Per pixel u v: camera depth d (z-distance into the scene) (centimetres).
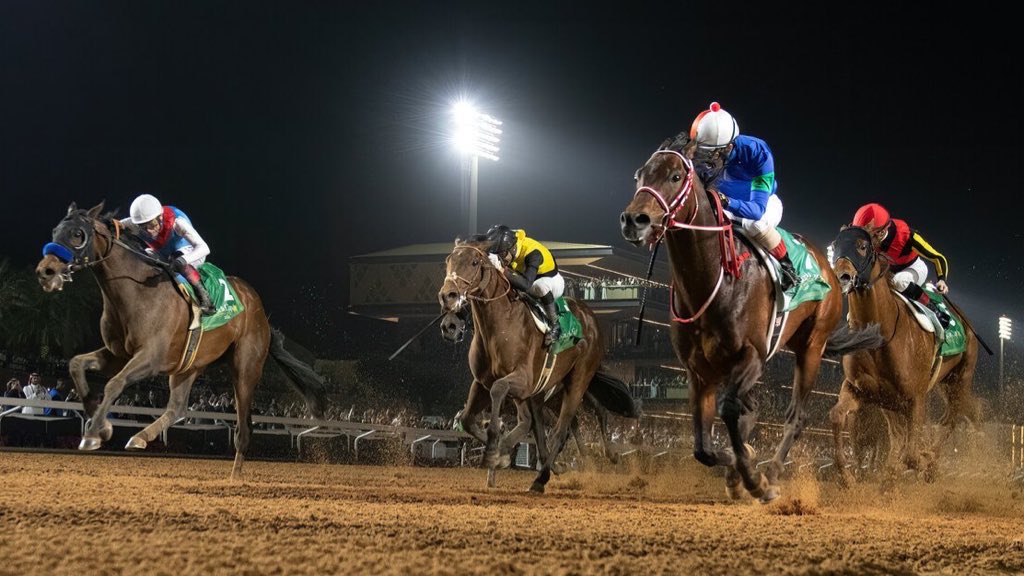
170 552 363
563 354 962
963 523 636
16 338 1953
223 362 901
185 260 814
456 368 2911
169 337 800
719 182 643
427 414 2658
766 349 627
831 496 870
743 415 677
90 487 636
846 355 889
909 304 895
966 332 1020
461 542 419
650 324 3078
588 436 2052
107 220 786
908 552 456
